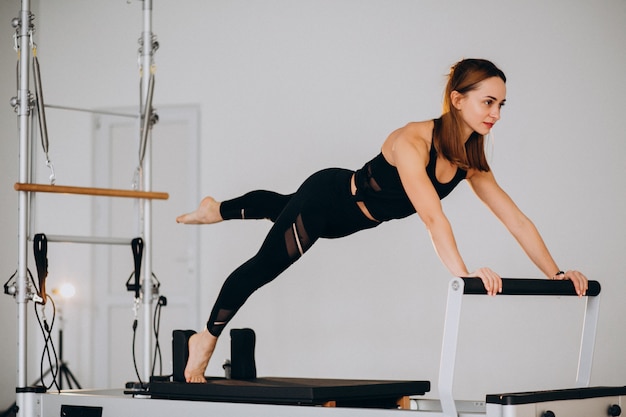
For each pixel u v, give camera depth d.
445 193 2.96
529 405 2.35
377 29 5.87
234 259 6.09
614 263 5.36
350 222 3.09
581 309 5.41
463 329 5.62
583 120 5.45
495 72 2.74
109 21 6.36
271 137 6.05
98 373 6.23
